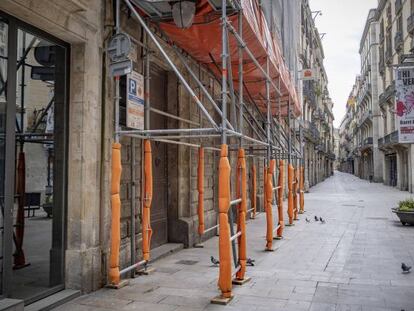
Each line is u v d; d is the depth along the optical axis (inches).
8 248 188.2
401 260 315.9
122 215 265.3
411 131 565.6
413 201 532.7
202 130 216.5
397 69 574.6
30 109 218.2
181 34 293.4
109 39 246.4
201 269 282.8
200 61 367.6
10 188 189.9
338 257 326.3
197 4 250.5
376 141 1936.5
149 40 292.8
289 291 233.6
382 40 1587.1
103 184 241.1
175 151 365.4
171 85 363.3
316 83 2001.7
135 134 252.8
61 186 226.7
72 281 222.8
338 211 682.2
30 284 212.8
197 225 376.8
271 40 374.9
